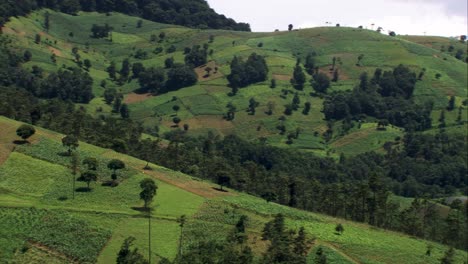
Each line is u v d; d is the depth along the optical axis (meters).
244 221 135.88
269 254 116.56
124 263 104.12
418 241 155.75
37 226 116.06
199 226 130.75
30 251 107.19
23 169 147.12
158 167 175.50
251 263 111.19
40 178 144.88
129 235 121.44
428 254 141.00
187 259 106.00
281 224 131.00
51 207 128.25
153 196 138.62
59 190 140.88
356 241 139.88
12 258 103.44
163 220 132.38
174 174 171.12
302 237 124.44
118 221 127.88
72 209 129.00
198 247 114.69
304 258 118.50
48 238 112.25
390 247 140.38
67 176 149.12
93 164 151.00
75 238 114.62
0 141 160.00
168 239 122.50
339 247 133.88
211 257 107.62
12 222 115.38
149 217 124.12
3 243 107.06
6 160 149.12
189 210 140.88
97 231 119.38
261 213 147.00
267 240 128.00
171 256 114.69
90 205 135.50
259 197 179.25
